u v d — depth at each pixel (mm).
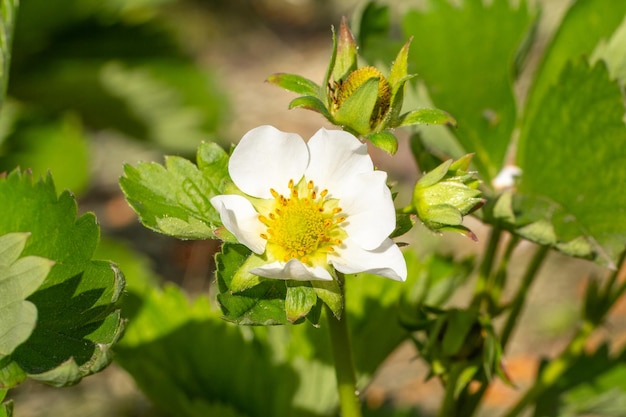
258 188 266
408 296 322
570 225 300
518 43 330
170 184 271
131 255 582
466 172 267
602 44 322
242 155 266
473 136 327
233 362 326
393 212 259
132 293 323
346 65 268
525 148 314
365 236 262
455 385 296
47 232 271
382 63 332
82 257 268
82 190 638
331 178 265
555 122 308
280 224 263
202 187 272
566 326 650
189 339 325
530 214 303
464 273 331
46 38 631
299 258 262
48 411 537
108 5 638
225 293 257
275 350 327
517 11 331
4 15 301
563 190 305
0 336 253
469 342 294
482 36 331
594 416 366
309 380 324
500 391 581
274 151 265
